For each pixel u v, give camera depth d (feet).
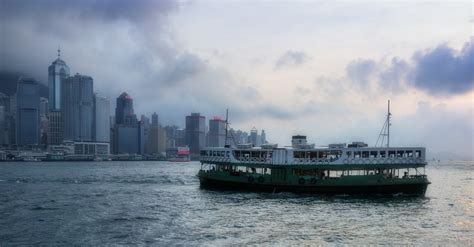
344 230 192.34
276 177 306.55
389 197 293.43
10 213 243.60
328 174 300.20
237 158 326.24
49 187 417.49
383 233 187.32
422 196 296.10
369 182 290.97
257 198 291.79
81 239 177.27
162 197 319.06
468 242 172.65
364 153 296.92
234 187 321.32
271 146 324.60
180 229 195.42
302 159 301.43
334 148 298.97
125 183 470.39
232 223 208.13
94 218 225.76
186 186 424.05
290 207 254.06
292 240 173.99
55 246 166.50
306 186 297.94
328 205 261.24
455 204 281.13
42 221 217.15
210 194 317.01
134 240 175.01
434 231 192.95
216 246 164.66
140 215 234.38
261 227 198.29
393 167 296.92
